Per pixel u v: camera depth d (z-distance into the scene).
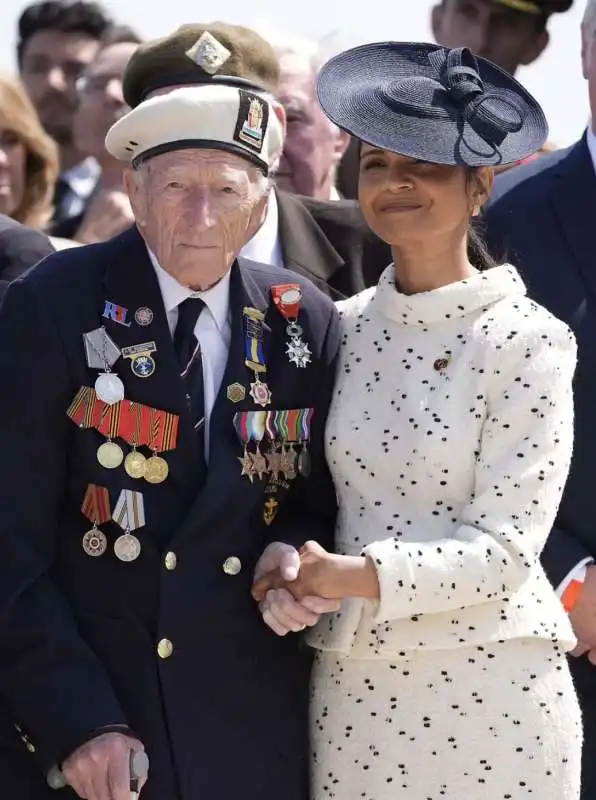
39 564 11.59
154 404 11.78
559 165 15.54
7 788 11.85
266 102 11.78
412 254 12.09
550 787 11.75
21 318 11.70
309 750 12.25
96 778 11.13
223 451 11.84
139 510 11.64
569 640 12.03
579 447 14.57
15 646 11.47
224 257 11.70
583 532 14.59
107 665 11.61
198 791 11.66
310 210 15.84
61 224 21.05
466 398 11.82
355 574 11.42
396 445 11.89
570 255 15.03
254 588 11.82
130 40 21.48
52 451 11.62
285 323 12.35
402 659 11.80
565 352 11.95
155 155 11.58
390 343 12.26
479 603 11.61
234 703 11.85
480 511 11.60
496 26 18.66
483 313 12.05
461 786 11.68
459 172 11.91
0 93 17.27
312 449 12.27
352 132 11.76
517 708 11.73
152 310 11.91
